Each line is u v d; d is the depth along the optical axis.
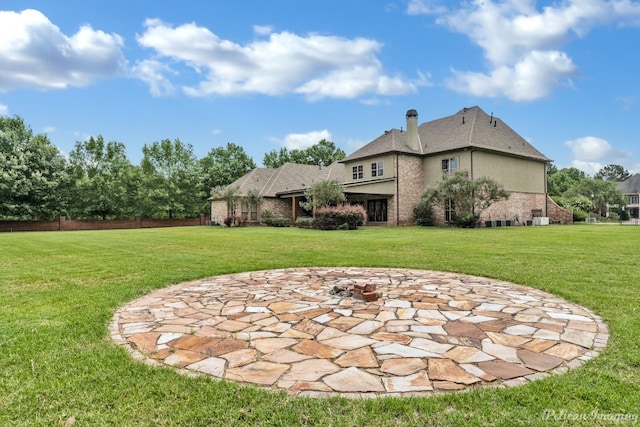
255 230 23.09
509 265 8.09
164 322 4.31
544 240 13.46
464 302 5.07
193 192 43.44
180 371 2.98
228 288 6.19
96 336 3.81
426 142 28.08
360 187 28.62
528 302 5.06
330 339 3.67
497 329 3.93
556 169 67.56
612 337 3.63
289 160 58.00
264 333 3.88
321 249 11.84
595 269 7.38
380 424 2.22
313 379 2.81
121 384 2.74
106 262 9.30
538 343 3.51
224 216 34.16
